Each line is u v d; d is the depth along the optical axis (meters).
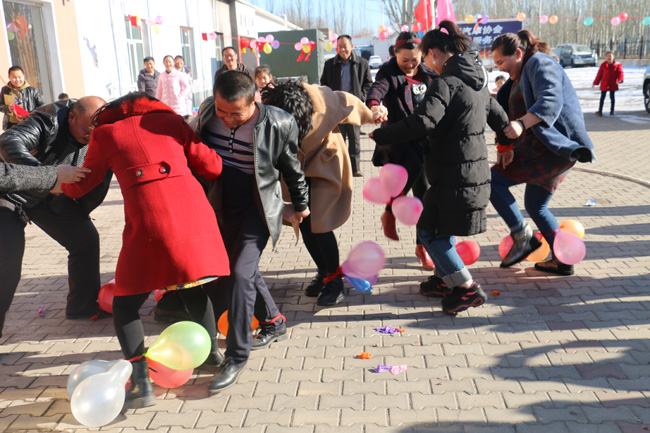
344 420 2.90
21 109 8.09
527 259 4.73
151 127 2.96
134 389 3.05
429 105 3.53
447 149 3.68
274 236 3.30
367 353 3.53
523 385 3.14
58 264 5.59
